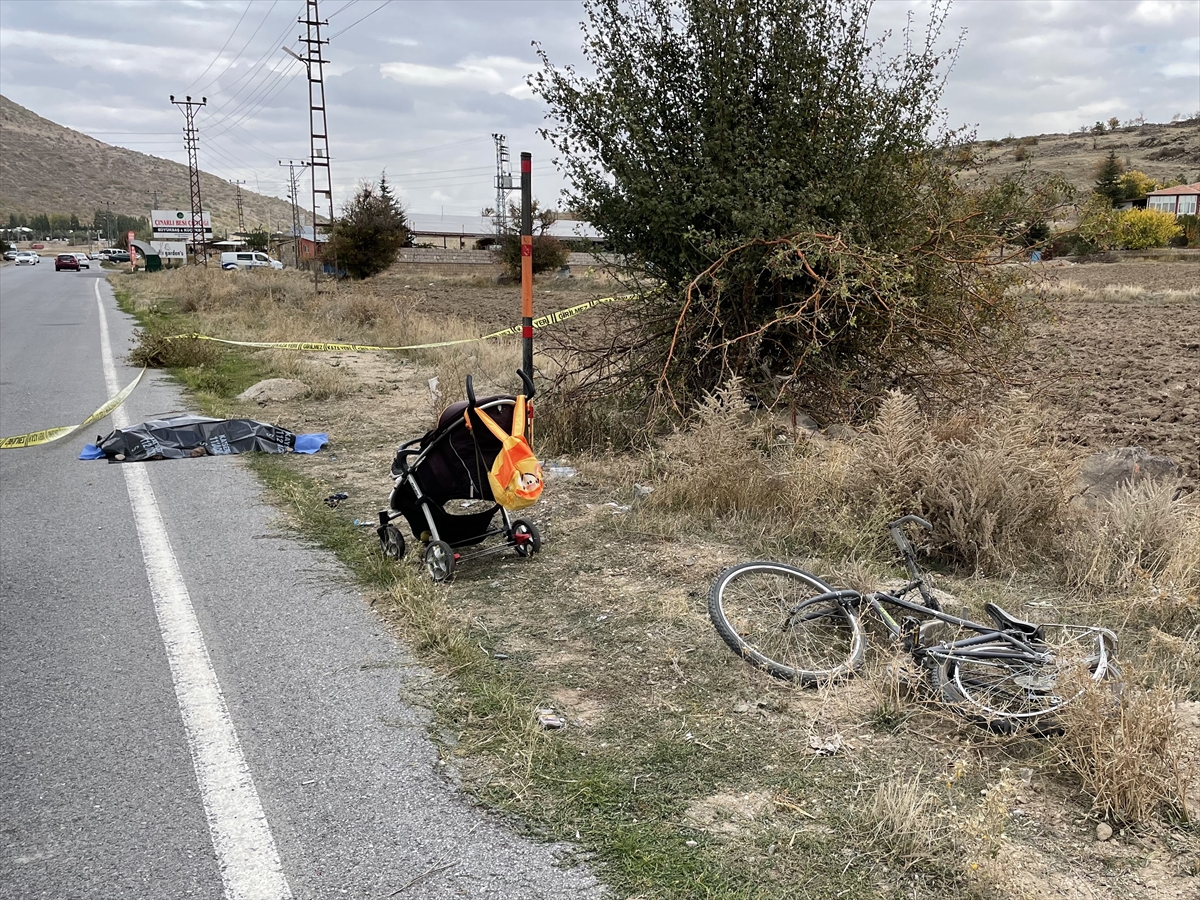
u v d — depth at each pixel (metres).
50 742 3.61
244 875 2.82
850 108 8.70
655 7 9.08
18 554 5.89
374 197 50.44
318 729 3.70
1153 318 24.41
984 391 8.66
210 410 10.80
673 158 9.12
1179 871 2.85
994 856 2.78
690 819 3.09
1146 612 4.79
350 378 12.96
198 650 4.45
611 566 5.58
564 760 3.45
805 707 3.87
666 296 9.50
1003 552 5.49
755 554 5.68
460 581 5.39
